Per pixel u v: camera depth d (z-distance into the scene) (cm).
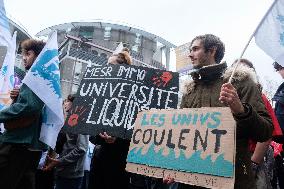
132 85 321
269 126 200
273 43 240
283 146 354
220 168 184
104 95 323
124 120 308
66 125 320
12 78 418
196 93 237
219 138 191
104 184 315
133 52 2508
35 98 292
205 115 203
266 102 302
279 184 388
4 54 425
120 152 317
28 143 289
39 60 303
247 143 206
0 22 443
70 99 445
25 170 295
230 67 223
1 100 398
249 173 200
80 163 422
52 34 320
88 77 342
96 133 308
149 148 222
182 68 681
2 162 284
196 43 246
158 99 314
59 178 418
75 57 1575
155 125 227
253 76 217
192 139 203
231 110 192
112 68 336
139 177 385
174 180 200
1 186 283
